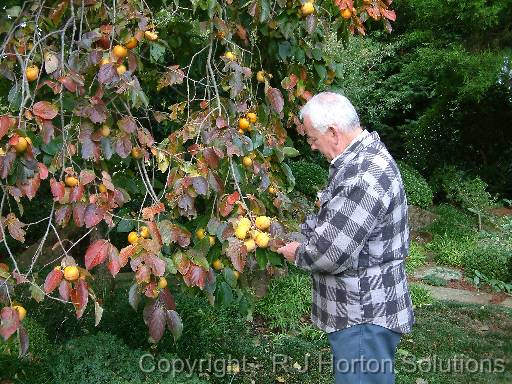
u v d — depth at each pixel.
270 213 1.99
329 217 1.69
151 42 1.88
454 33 6.75
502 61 6.16
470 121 8.23
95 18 1.92
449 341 3.59
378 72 8.67
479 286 4.96
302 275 4.25
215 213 1.78
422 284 4.97
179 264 1.57
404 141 9.11
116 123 1.78
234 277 1.73
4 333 1.36
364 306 1.76
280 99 2.03
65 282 1.42
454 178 7.73
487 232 6.21
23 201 4.99
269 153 1.95
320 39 2.28
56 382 2.46
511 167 8.15
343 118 1.77
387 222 1.73
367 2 2.20
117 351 2.71
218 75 2.12
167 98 3.50
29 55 1.64
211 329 3.37
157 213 1.58
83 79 1.63
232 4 2.19
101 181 1.64
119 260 1.45
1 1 2.09
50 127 1.53
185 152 1.76
